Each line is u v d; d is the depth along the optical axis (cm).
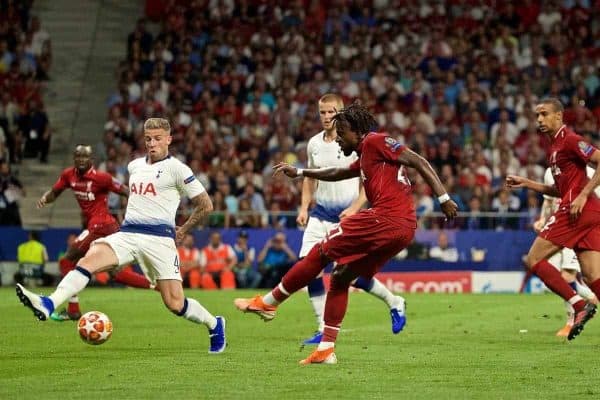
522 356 1606
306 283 1578
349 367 1461
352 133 1523
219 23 5109
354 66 4866
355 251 1490
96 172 2388
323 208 1984
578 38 5053
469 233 3797
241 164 4347
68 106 4928
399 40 5031
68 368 1448
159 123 1584
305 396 1194
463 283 3784
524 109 4606
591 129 4562
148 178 1580
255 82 4759
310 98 4653
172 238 1592
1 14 4981
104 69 5122
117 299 3020
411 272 3781
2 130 4462
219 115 4634
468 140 4469
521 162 4462
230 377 1352
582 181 1811
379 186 1497
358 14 5162
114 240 1570
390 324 2220
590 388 1268
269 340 1867
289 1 5191
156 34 5284
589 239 1802
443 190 1468
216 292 3491
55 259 3822
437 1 5206
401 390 1245
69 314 2231
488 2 5191
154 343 1797
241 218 3891
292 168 1620
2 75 4747
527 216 3866
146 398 1177
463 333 2012
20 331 2006
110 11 5350
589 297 2211
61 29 5256
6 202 3991
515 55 4969
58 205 4444
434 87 4700
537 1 5212
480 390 1247
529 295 3497
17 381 1315
